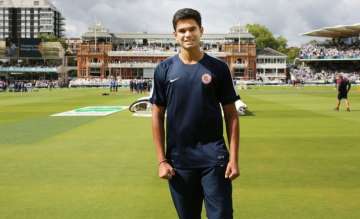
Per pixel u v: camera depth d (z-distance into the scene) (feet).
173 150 17.78
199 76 17.35
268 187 34.65
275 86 399.03
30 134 67.92
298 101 156.04
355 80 419.54
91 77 530.27
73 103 152.97
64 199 31.58
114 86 325.01
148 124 81.97
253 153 49.75
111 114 105.09
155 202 30.68
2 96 216.74
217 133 17.76
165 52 529.86
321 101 155.22
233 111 18.02
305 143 57.11
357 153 49.62
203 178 17.47
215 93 17.65
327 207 29.40
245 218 27.27
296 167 42.04
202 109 17.38
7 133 69.21
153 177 38.14
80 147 54.75
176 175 17.74
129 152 50.88
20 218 27.50
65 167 42.60
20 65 515.50
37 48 492.95
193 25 17.39
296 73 501.15
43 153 50.57
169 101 17.67
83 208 29.40
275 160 45.55
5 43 489.67
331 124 79.61
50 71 505.25
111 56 534.37
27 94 244.83
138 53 530.27
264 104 139.64
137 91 270.87
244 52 533.55
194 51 17.52
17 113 109.40
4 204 30.48
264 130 71.15
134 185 35.40
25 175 39.32
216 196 17.11
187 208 17.90
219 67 17.65
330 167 42.04
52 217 27.63
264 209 29.04
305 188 34.32
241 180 36.94
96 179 37.58
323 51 492.13
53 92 278.67
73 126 79.05
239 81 471.62
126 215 27.91
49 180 37.40
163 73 17.78
